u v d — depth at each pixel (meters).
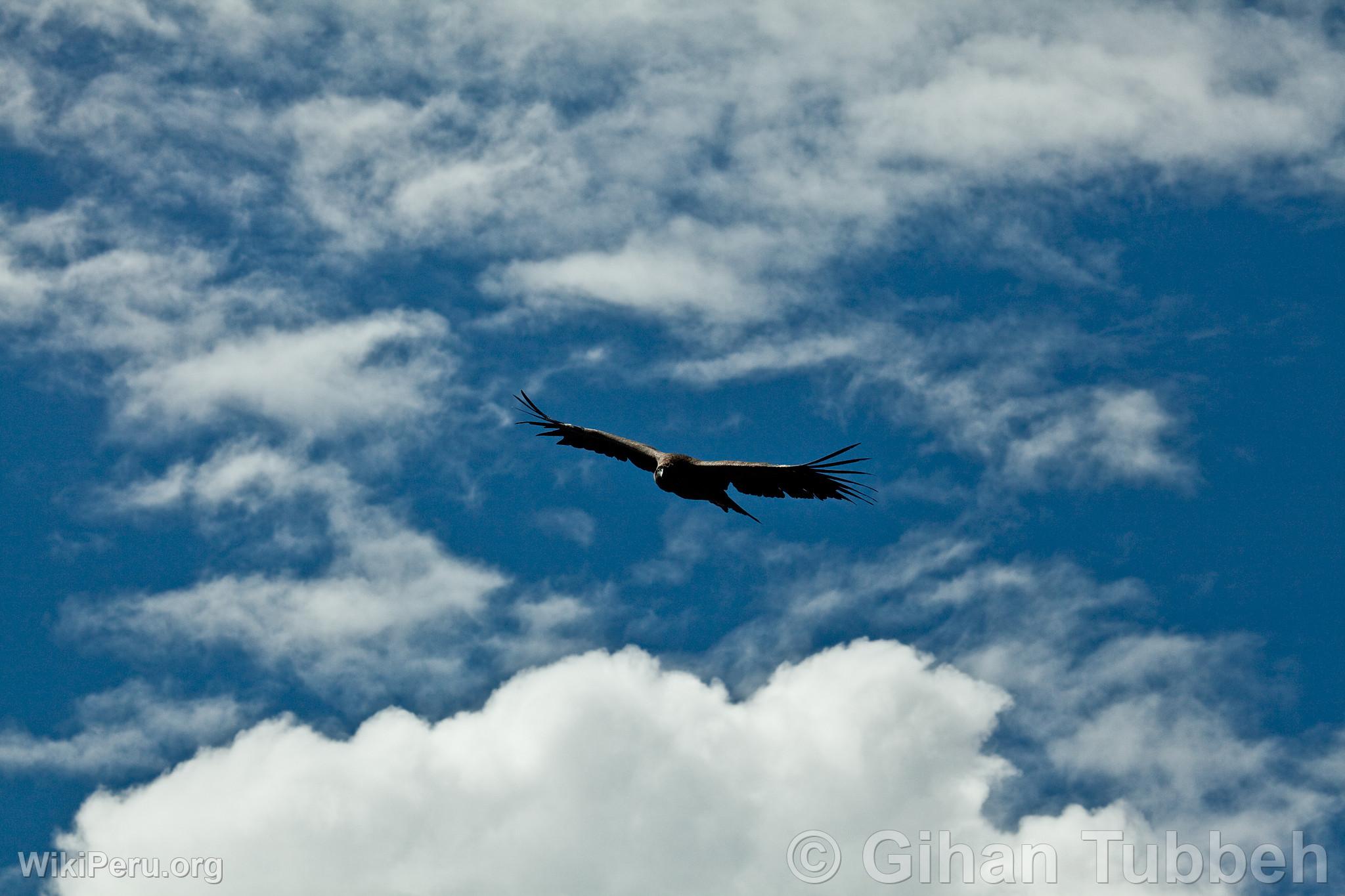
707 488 38.47
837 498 37.84
